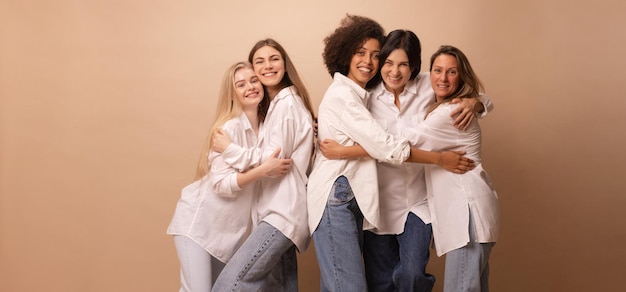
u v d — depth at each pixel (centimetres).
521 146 391
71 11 417
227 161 302
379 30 312
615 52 385
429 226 310
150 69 411
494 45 391
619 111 385
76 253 417
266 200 311
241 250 303
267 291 328
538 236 391
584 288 390
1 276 422
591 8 386
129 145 412
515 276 393
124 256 414
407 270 309
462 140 296
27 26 420
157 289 411
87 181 416
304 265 400
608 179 386
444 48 304
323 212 297
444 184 296
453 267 290
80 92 416
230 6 405
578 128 388
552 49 388
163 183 409
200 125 406
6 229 423
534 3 389
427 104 315
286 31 400
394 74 302
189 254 308
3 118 423
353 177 298
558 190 390
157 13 411
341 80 310
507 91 391
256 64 313
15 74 421
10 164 422
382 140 285
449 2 391
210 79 405
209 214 311
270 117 313
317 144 317
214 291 302
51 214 419
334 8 396
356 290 293
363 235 314
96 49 416
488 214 292
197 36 407
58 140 418
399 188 314
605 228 387
